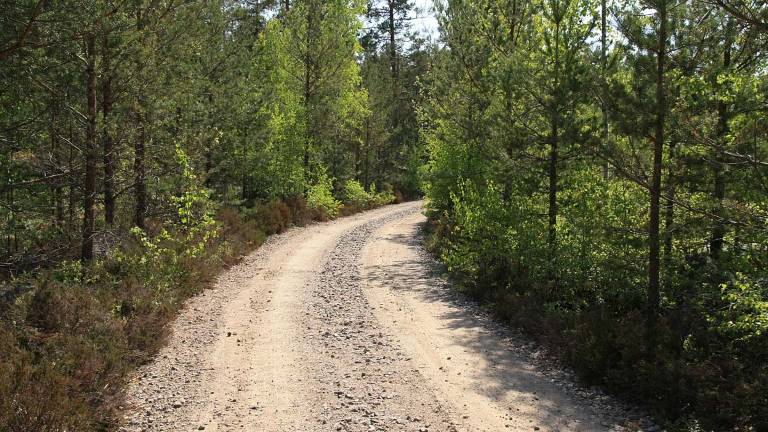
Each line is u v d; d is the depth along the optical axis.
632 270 10.11
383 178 45.25
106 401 6.89
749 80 7.59
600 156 9.23
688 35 8.20
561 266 11.50
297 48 26.36
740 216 7.71
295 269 16.38
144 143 12.77
